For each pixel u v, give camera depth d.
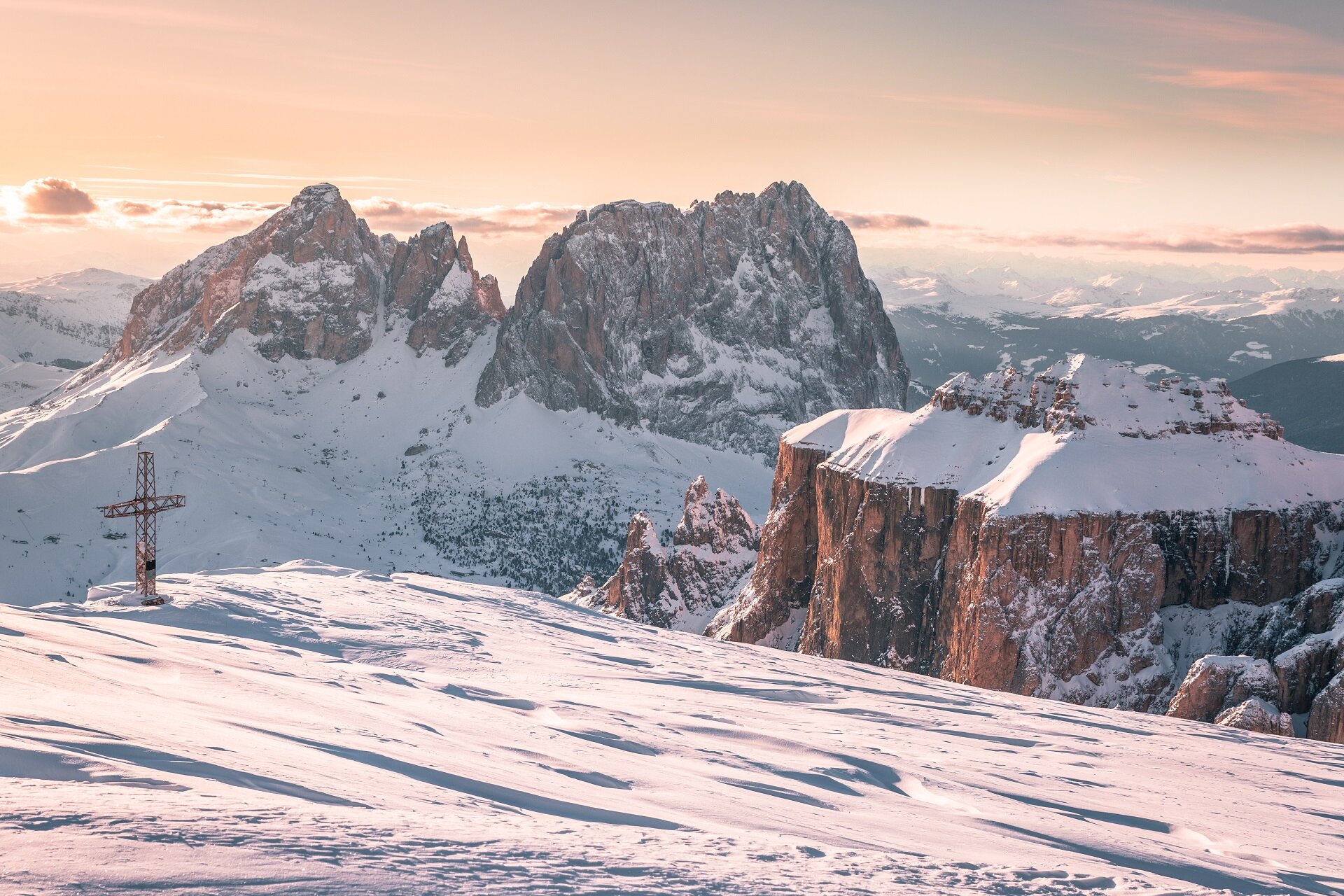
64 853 10.38
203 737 21.28
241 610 78.75
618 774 31.56
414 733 32.34
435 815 15.73
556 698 59.03
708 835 17.66
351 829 13.31
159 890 9.70
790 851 16.83
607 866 13.62
